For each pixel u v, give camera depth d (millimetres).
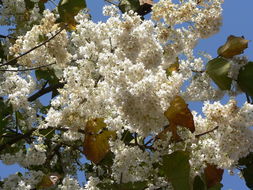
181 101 1075
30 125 1512
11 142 1429
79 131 1248
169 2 1254
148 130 1104
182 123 1101
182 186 1105
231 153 1076
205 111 1112
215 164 1139
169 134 1138
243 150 1084
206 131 1161
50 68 1711
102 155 1203
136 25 1199
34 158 1377
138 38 1177
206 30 1293
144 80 1061
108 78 1137
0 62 1631
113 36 1192
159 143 1156
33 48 1307
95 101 1220
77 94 1227
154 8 1261
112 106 1231
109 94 1205
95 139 1203
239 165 1308
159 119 1092
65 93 1249
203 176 1137
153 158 1141
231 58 1303
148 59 1191
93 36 1312
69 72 1243
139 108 1079
